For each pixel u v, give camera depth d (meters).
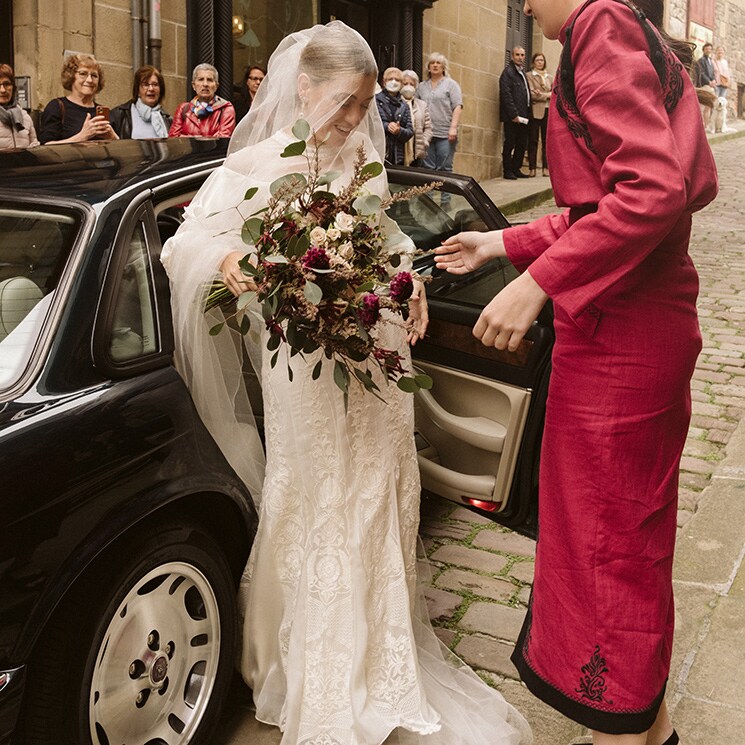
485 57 14.05
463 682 2.64
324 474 2.39
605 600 1.94
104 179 2.58
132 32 8.29
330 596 2.38
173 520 2.30
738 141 22.97
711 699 2.66
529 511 2.91
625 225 1.71
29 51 7.62
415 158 10.38
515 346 1.91
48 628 2.02
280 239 2.11
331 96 2.31
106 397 2.19
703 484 4.13
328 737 2.35
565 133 1.86
